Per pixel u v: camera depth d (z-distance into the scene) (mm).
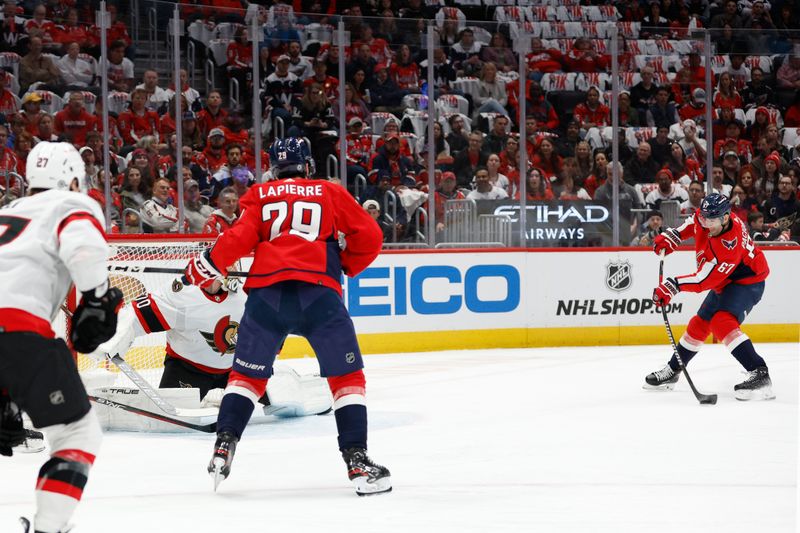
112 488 9828
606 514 8406
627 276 27469
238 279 13828
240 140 27797
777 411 15141
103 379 14586
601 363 22750
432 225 28047
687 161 30719
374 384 19297
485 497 9188
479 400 16844
